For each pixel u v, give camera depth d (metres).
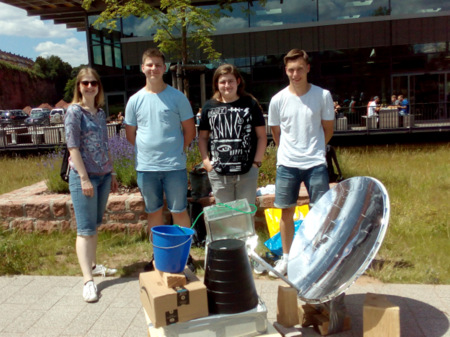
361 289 3.96
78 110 3.94
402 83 21.81
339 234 3.18
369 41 21.61
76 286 4.24
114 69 23.52
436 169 9.89
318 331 3.20
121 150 7.37
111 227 5.79
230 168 4.02
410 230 5.59
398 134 15.77
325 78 22.23
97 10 22.41
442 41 21.22
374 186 3.02
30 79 79.19
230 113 4.00
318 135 3.97
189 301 2.71
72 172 4.05
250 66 22.38
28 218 5.90
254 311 2.79
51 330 3.42
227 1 12.61
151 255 5.03
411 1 21.33
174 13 11.07
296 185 4.07
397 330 2.76
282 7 22.03
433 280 4.11
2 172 12.05
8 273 4.58
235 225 3.49
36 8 22.59
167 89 4.15
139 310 3.71
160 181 4.21
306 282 3.16
